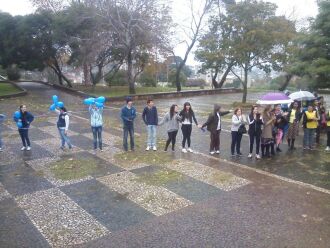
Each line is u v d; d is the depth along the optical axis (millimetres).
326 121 10727
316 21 13281
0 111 18453
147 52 31484
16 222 5770
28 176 8023
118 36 27328
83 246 5043
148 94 27719
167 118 10273
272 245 5027
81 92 28391
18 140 11641
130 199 6719
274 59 20734
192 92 32031
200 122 16047
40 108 20031
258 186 7430
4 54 33938
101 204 6488
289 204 6465
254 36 20203
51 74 52750
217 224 5680
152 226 5629
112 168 8664
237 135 9844
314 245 5023
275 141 10273
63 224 5707
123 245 5059
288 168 8742
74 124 14875
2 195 6895
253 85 54688
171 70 52531
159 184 7535
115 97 25234
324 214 6039
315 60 13367
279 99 10148
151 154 10023
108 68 43969
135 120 16359
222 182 7660
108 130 13633
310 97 12008
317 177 8031
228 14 21750
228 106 23031
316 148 10953
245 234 5344
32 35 32375
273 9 20969
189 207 6352
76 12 28812
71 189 7234
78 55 32312
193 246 5016
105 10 26578
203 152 10352
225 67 26734
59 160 9328
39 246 5039
